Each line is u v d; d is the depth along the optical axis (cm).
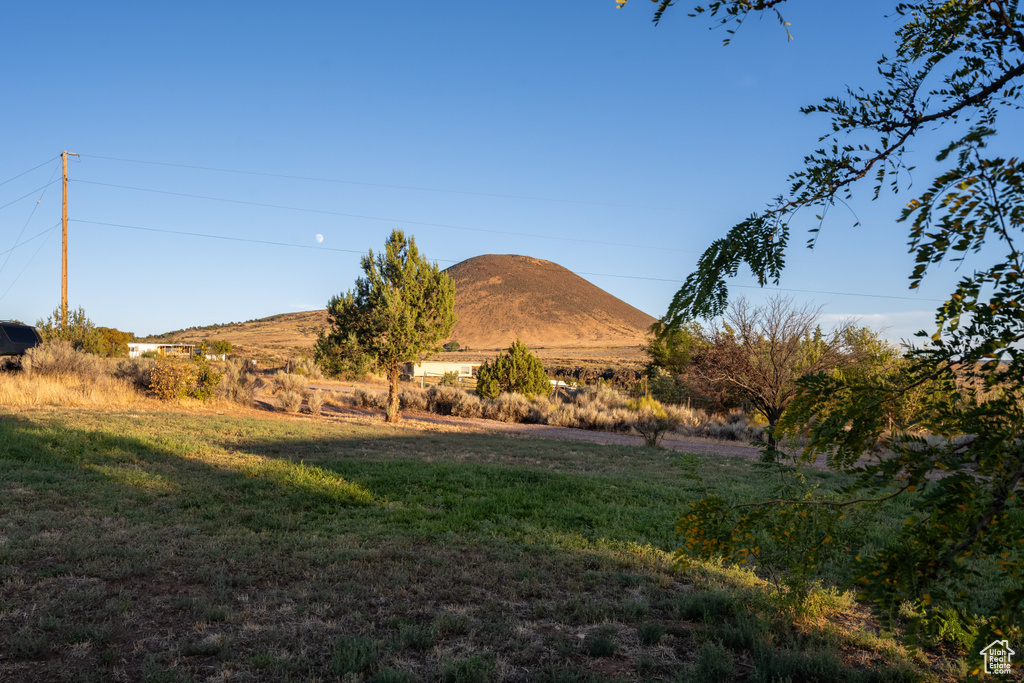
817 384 211
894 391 198
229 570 645
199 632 498
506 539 837
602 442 2131
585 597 630
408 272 2411
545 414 2852
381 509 979
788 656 476
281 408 2517
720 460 1733
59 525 750
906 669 467
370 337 2414
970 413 187
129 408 2055
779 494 482
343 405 3062
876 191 195
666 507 1094
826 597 627
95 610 520
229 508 910
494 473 1317
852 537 338
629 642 525
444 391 3147
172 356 2498
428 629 515
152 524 791
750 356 2078
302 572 655
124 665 438
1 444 1174
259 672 439
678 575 720
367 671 452
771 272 193
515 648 499
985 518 188
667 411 3006
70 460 1135
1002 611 183
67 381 2223
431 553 747
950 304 170
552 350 17038
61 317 3148
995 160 150
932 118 196
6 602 512
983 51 200
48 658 438
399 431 2091
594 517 1003
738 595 621
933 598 187
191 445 1384
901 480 202
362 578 638
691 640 536
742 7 183
